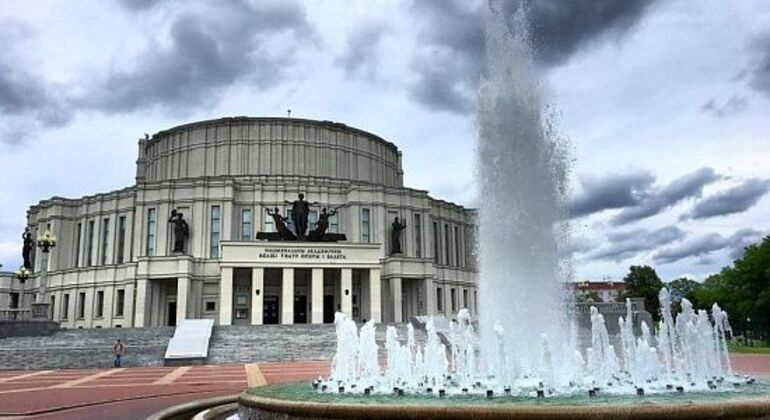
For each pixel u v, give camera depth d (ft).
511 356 58.03
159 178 273.75
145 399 66.59
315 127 271.90
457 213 289.94
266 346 156.76
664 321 73.36
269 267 213.05
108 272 235.61
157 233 236.84
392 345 63.16
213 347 154.20
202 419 44.57
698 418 28.73
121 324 228.02
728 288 251.39
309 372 104.37
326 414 32.53
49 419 51.57
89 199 258.57
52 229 259.60
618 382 49.32
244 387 78.69
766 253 219.00
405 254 252.42
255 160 263.08
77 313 241.14
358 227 247.91
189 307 218.38
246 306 227.61
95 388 79.82
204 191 239.50
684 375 57.82
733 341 271.90
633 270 372.38
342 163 275.18
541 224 61.16
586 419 28.35
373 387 46.65
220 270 217.15
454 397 38.17
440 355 63.00
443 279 254.68
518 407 29.17
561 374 55.62
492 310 60.23
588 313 182.19
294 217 227.40
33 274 258.78
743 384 47.85
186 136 268.41
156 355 142.31
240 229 243.81
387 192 255.29
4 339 160.15
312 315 213.25
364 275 228.63
